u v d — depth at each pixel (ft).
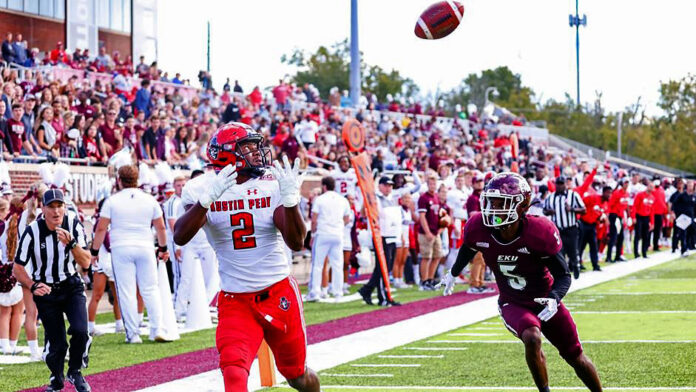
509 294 33.81
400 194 93.76
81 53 138.92
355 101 168.14
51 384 39.86
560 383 41.06
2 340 52.44
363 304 76.33
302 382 29.89
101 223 54.95
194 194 29.32
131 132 90.79
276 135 129.49
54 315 39.83
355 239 93.86
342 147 148.46
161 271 57.72
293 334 29.25
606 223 121.80
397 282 90.02
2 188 66.08
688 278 92.53
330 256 78.18
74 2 157.07
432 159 132.46
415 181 98.94
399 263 89.97
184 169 95.91
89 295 75.31
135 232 55.52
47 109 82.17
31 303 50.06
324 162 117.19
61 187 59.16
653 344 51.21
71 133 84.28
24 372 46.62
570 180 103.24
